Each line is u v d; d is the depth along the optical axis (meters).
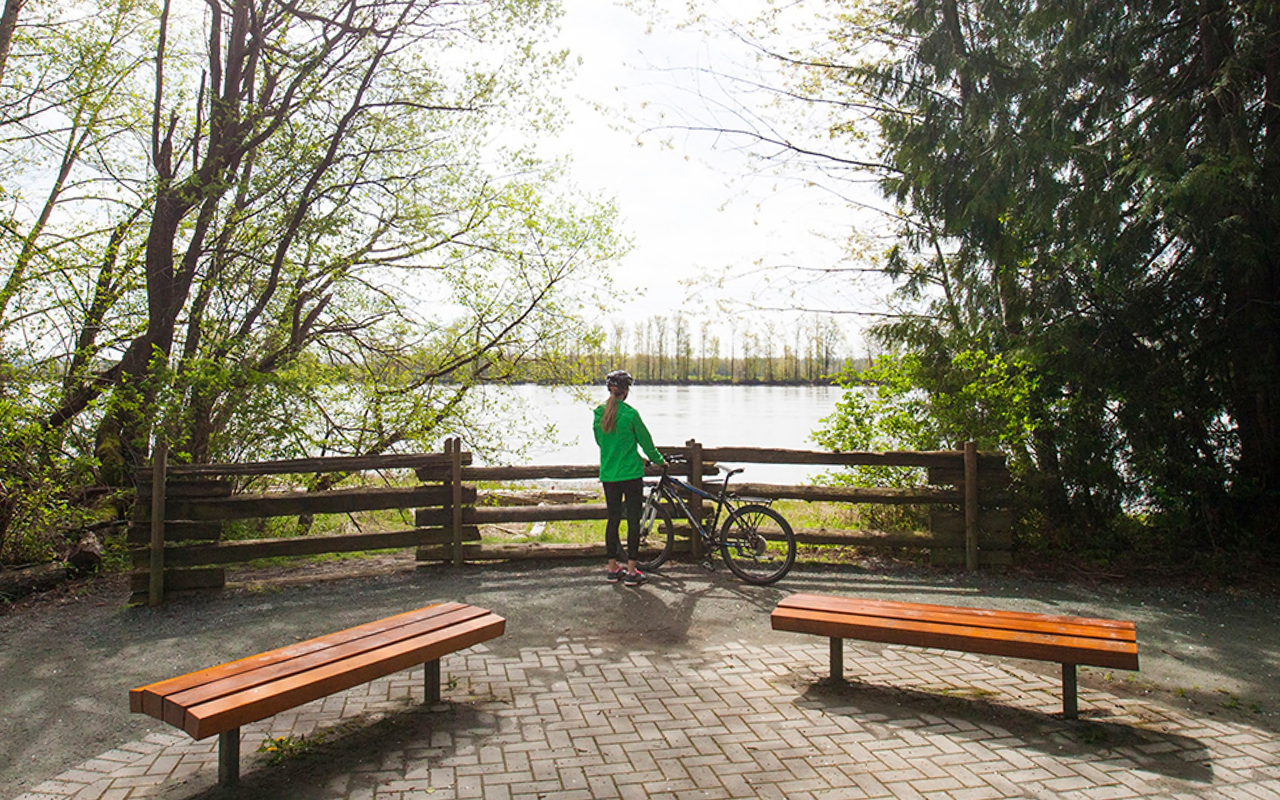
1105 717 4.30
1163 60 8.70
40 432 7.70
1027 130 8.38
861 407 9.16
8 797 3.45
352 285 11.66
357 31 11.13
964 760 3.72
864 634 4.48
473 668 5.01
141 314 9.66
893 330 10.23
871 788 3.44
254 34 11.08
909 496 8.09
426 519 7.79
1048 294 8.66
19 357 8.15
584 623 6.02
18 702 4.57
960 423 8.65
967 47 9.20
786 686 4.71
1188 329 8.55
